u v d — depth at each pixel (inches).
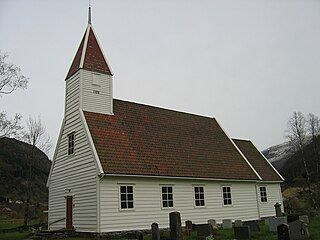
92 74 1040.2
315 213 1144.2
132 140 1018.1
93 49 1082.1
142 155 993.5
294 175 2696.9
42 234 933.8
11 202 2223.2
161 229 949.2
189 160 1111.0
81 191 932.0
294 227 652.7
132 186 923.4
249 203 1248.8
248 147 1545.3
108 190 873.5
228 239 734.5
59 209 1038.4
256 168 1398.9
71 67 1094.4
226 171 1186.6
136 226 901.2
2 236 1096.2
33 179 2423.7
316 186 2091.5
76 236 896.9
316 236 665.0
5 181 2363.4
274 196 1389.0
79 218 921.5
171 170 1016.2
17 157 2449.6
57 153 1101.7
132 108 1142.3
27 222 1541.6
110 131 992.2
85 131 947.3
